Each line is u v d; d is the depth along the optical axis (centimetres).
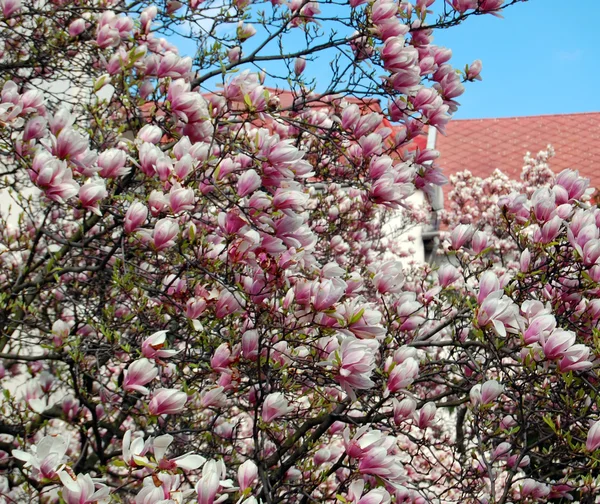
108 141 382
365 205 615
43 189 252
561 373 284
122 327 386
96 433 371
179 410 245
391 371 292
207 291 311
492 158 2041
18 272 477
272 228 284
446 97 414
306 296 275
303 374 316
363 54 381
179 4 460
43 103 295
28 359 343
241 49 439
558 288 355
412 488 329
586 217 329
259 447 312
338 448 383
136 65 360
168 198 285
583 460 335
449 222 1281
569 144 2069
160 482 198
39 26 452
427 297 369
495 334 331
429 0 391
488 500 315
